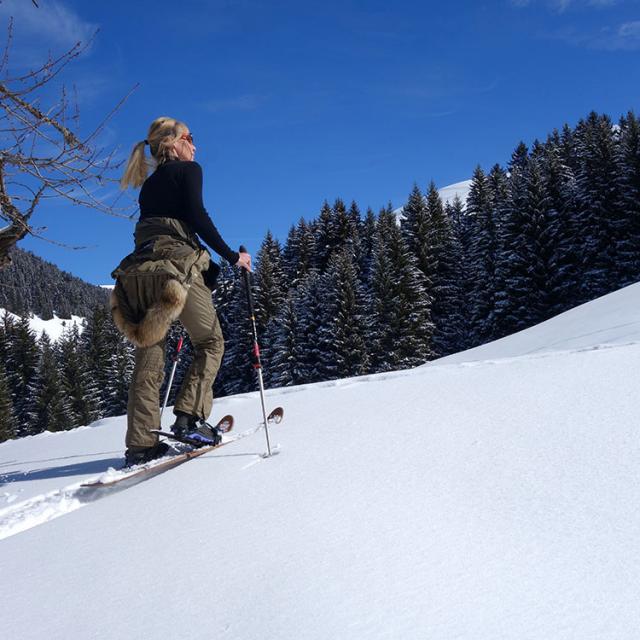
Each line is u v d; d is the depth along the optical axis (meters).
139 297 3.17
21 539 2.30
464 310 47.59
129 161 3.46
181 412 3.27
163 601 1.58
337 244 62.28
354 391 4.55
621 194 39.28
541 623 1.26
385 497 2.13
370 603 1.41
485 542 1.67
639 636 1.18
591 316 10.53
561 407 3.07
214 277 3.47
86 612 1.59
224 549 1.86
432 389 4.05
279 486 2.42
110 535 2.17
